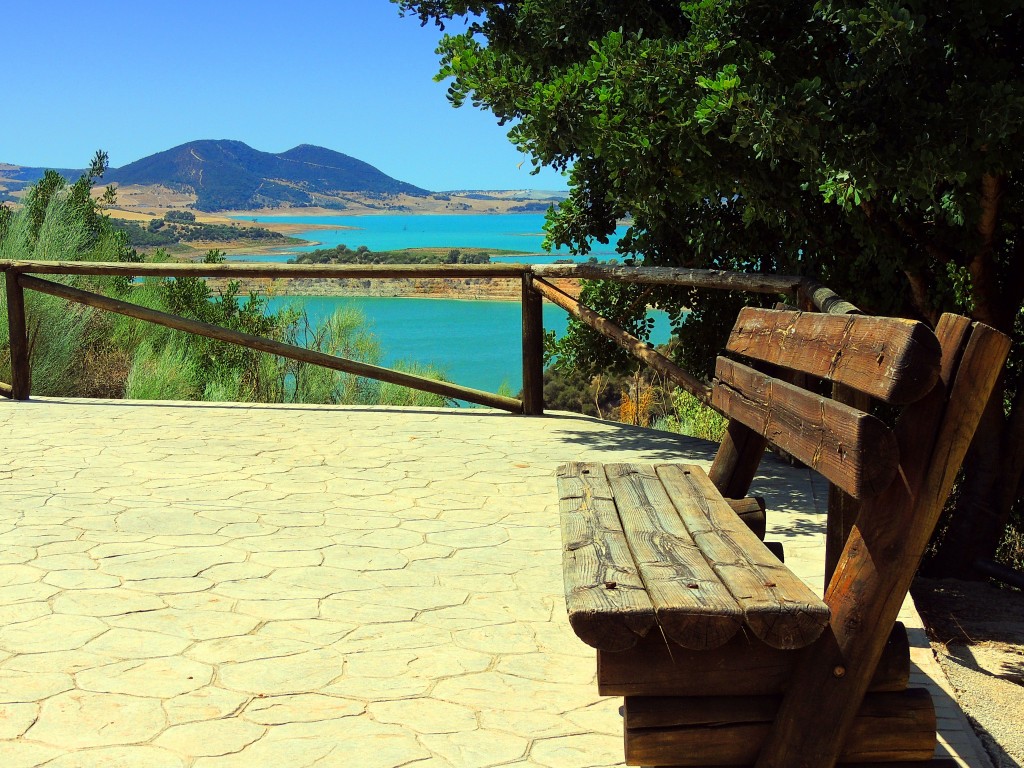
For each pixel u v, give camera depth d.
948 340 1.93
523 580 3.93
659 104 4.75
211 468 5.89
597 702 2.87
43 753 2.49
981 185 4.98
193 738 2.60
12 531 4.45
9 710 2.72
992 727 3.07
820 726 2.04
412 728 2.69
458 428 7.50
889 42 4.07
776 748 2.07
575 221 7.59
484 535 4.57
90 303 8.21
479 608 3.62
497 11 6.66
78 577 3.85
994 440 5.68
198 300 11.52
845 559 2.06
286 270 7.93
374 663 3.11
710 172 4.90
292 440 6.86
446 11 6.84
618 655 2.11
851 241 5.61
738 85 4.27
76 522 4.63
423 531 4.62
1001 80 4.28
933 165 4.12
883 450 1.92
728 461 3.36
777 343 2.81
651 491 3.13
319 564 4.09
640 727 2.11
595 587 2.13
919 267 5.38
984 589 5.52
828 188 4.37
